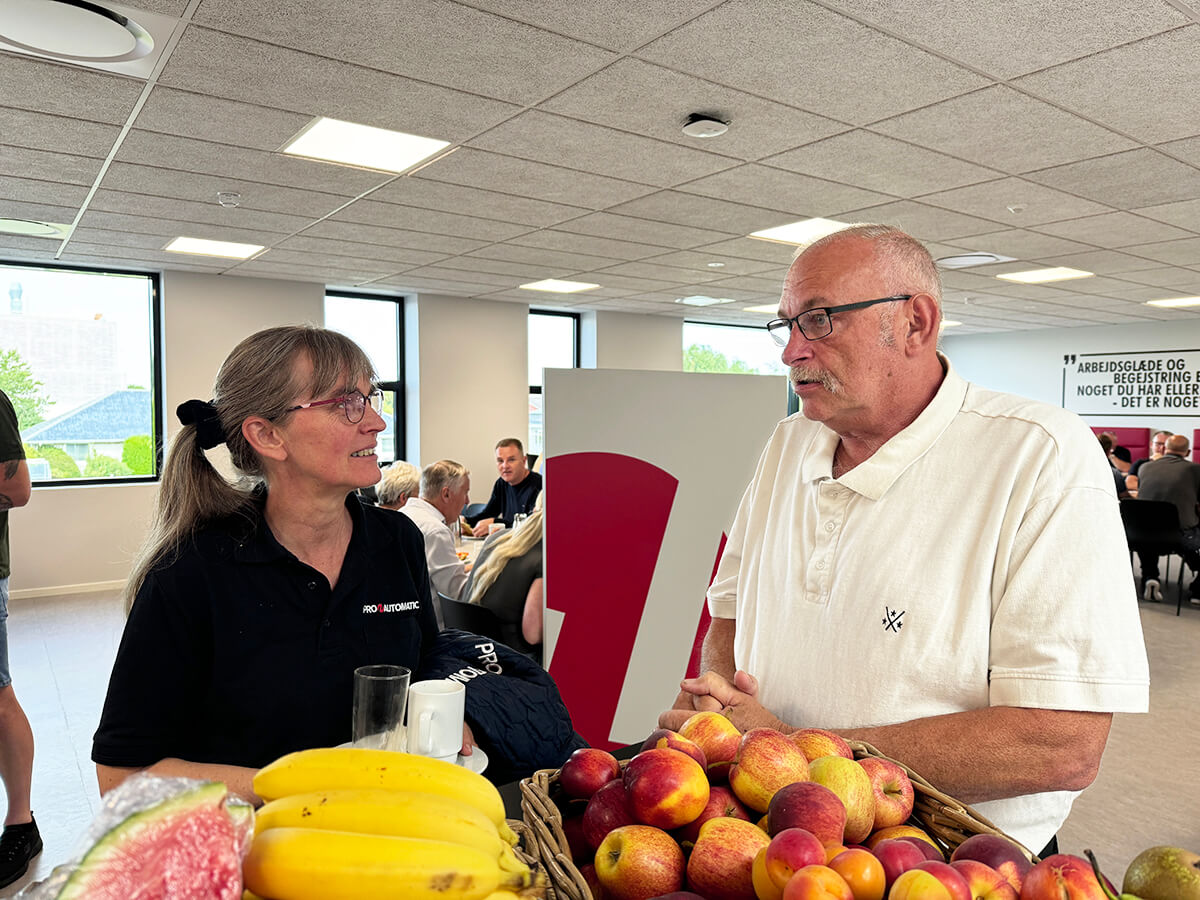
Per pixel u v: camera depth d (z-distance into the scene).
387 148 3.63
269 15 2.38
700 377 2.25
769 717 1.13
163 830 0.39
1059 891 0.55
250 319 7.35
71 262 6.53
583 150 3.65
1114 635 1.00
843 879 0.57
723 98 3.02
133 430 7.11
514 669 1.48
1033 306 9.01
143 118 3.22
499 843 0.54
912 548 1.13
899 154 3.68
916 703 1.10
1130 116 3.18
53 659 4.71
